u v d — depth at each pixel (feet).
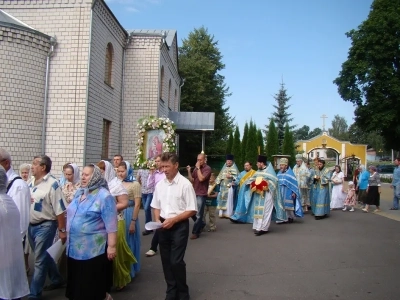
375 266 23.58
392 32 107.45
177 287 17.24
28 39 41.65
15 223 13.48
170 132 47.93
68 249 14.97
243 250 27.61
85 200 14.98
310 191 48.57
